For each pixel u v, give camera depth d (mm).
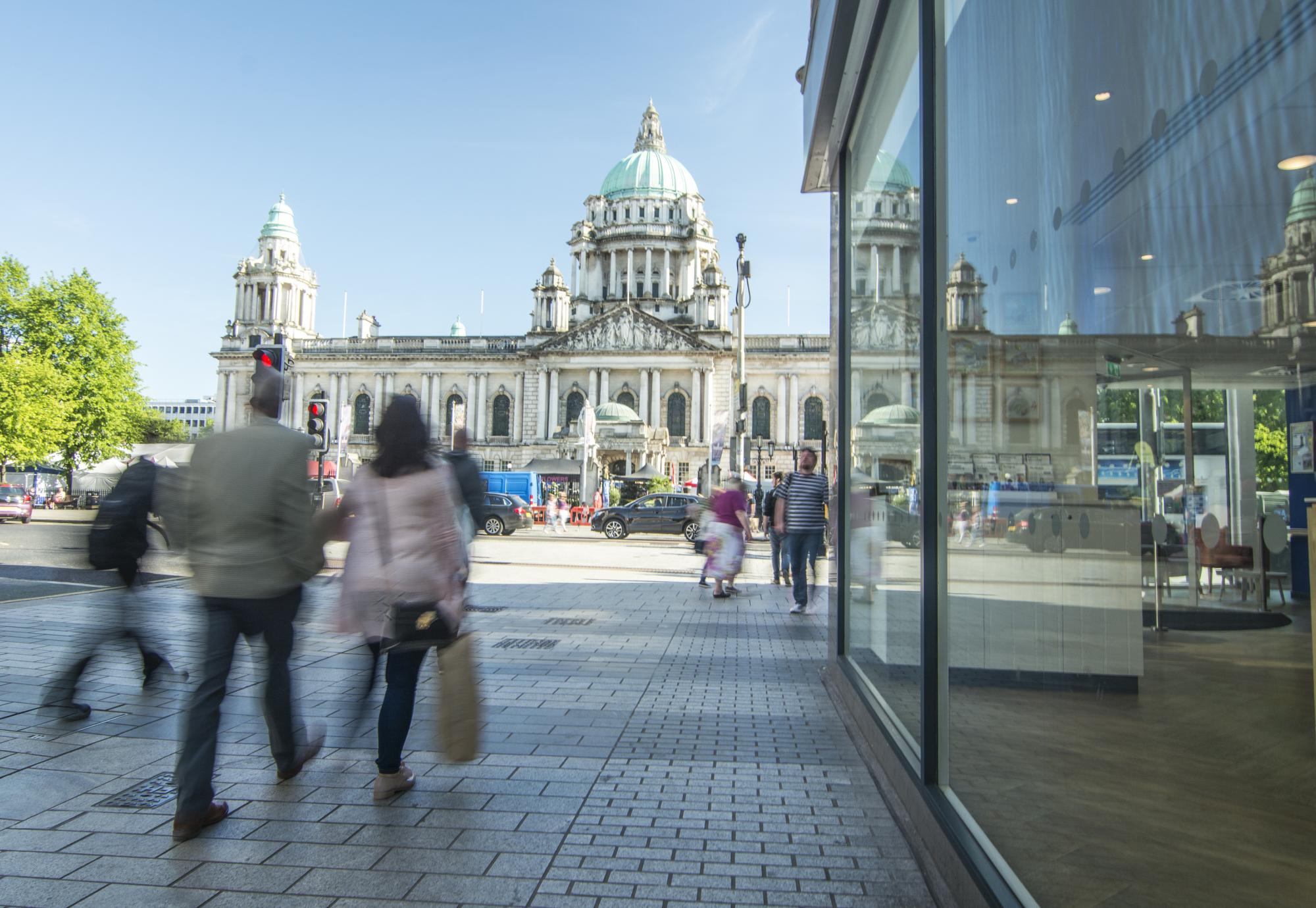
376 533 4914
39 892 3750
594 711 7000
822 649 10039
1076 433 2791
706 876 3980
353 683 7926
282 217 88250
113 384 58094
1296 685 1933
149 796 4953
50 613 11320
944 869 3762
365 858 4152
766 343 77125
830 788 5215
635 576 18969
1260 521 1961
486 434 81125
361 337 85438
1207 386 2117
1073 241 2889
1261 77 1897
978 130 3838
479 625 11430
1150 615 2312
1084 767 2631
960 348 4039
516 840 4387
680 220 94062
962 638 3859
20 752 5719
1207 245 2127
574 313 88125
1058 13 2969
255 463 4723
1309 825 1926
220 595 4648
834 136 7785
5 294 54625
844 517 7664
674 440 75938
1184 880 2193
